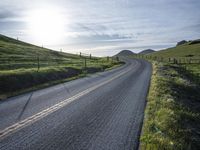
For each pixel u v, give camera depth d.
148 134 7.24
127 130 7.77
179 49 149.50
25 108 10.69
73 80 22.72
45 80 21.61
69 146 6.40
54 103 11.85
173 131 7.71
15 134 7.27
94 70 36.62
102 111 10.26
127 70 35.12
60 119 8.96
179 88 19.09
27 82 18.91
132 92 15.34
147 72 30.94
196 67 56.62
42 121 8.67
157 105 11.04
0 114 9.59
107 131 7.65
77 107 10.98
